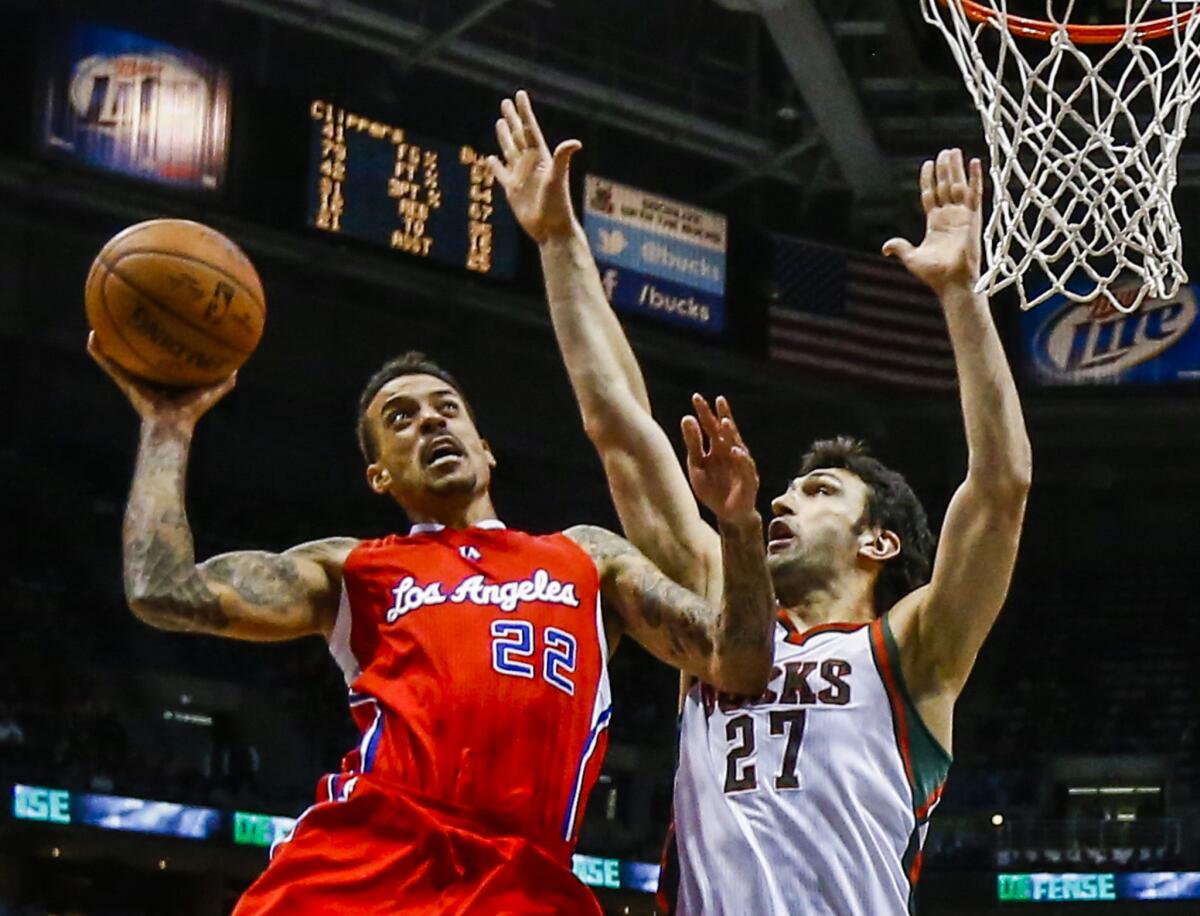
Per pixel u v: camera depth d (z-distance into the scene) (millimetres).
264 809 16984
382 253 17484
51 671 17562
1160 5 7297
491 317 19797
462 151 18109
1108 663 21641
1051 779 20578
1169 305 19922
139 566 3773
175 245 3885
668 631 3961
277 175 17062
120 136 16516
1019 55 6086
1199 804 19969
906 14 17203
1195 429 21328
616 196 19047
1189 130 18516
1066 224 5832
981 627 4301
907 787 4254
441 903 3689
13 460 19344
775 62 19922
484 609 3941
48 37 16297
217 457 20562
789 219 21547
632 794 20000
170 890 17156
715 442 3568
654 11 19312
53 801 15453
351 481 21266
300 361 20156
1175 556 22969
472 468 4145
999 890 18844
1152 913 18391
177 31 18469
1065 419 21078
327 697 19469
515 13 18953
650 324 19094
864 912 4125
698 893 4230
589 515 22172
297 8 17547
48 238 18188
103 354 3926
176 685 18641
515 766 3805
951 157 4637
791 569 4586
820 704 4277
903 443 21562
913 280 20594
